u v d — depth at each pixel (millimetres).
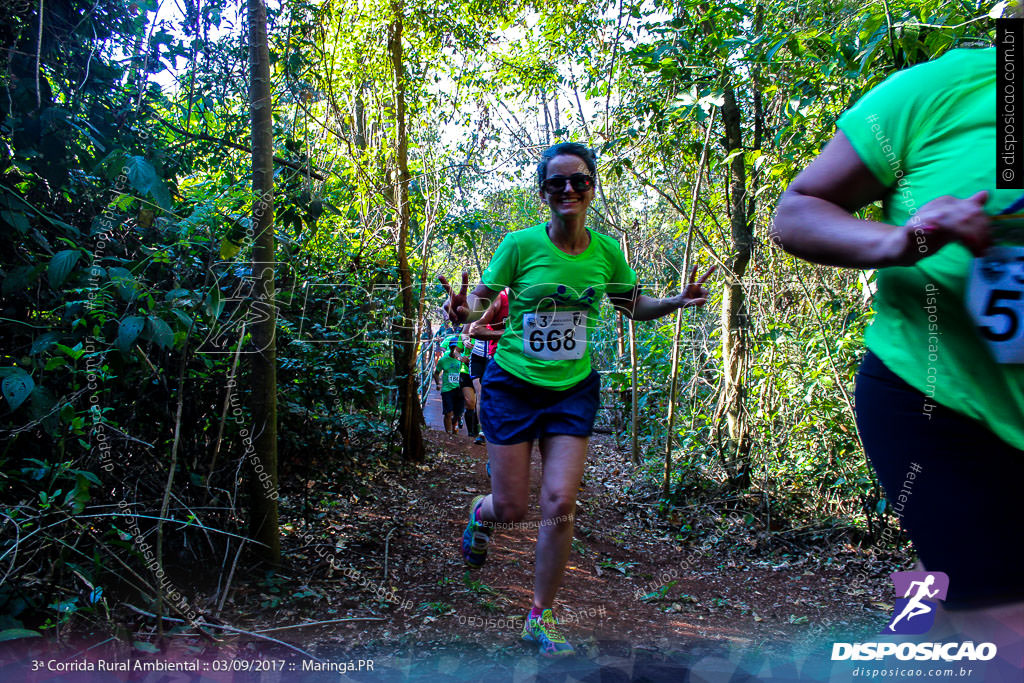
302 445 4305
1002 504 1026
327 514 4195
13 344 2625
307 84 5266
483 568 3709
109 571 2377
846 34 3658
